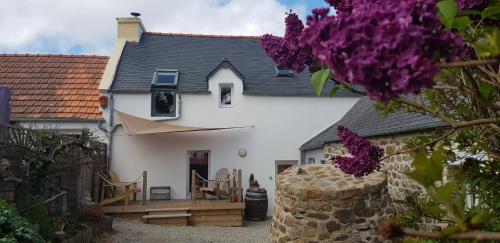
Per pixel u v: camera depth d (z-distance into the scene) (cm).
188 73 1795
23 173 892
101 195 1494
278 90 1764
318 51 128
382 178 841
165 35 2031
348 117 1633
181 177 1681
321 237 793
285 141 1748
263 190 1623
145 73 1756
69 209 1186
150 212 1479
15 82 1731
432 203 295
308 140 1755
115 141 1639
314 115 1770
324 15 135
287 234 830
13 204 739
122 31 1938
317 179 863
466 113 265
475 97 229
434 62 113
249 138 1730
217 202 1544
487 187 255
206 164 1745
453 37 116
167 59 1862
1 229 620
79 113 1608
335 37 121
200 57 1908
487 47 158
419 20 115
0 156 812
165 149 1678
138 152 1658
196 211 1502
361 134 1148
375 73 114
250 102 1738
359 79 115
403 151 243
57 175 1059
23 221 674
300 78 1842
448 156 294
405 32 110
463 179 225
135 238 1168
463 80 231
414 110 311
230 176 1652
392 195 979
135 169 1650
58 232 872
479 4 192
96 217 1195
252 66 1889
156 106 1686
